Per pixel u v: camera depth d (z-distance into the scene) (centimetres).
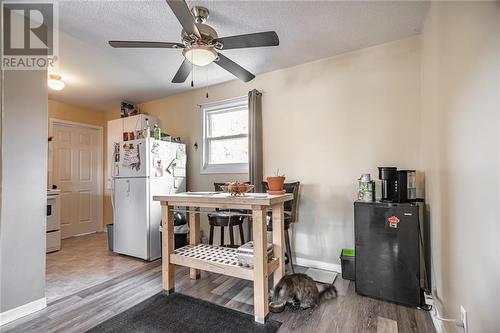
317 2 189
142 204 312
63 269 279
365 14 204
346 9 198
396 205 196
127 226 326
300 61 291
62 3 185
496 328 92
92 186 486
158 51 263
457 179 133
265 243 180
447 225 151
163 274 217
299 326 168
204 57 190
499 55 90
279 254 206
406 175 209
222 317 180
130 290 224
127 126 412
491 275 96
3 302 175
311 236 286
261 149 319
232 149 360
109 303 200
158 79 340
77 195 461
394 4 192
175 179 348
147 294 216
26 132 189
